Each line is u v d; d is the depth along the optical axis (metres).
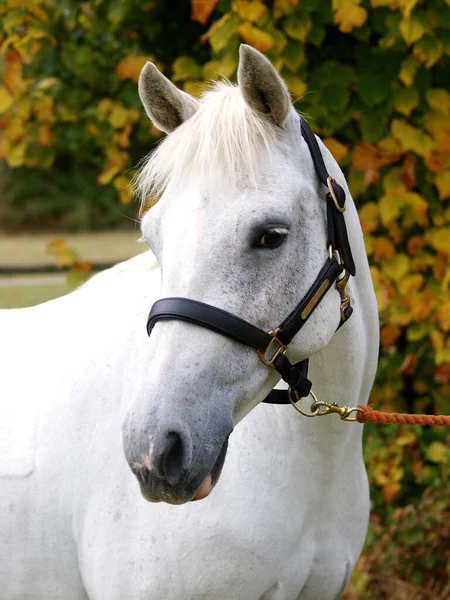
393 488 3.44
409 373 3.56
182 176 1.71
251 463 1.96
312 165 1.83
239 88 1.76
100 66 3.89
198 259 1.64
